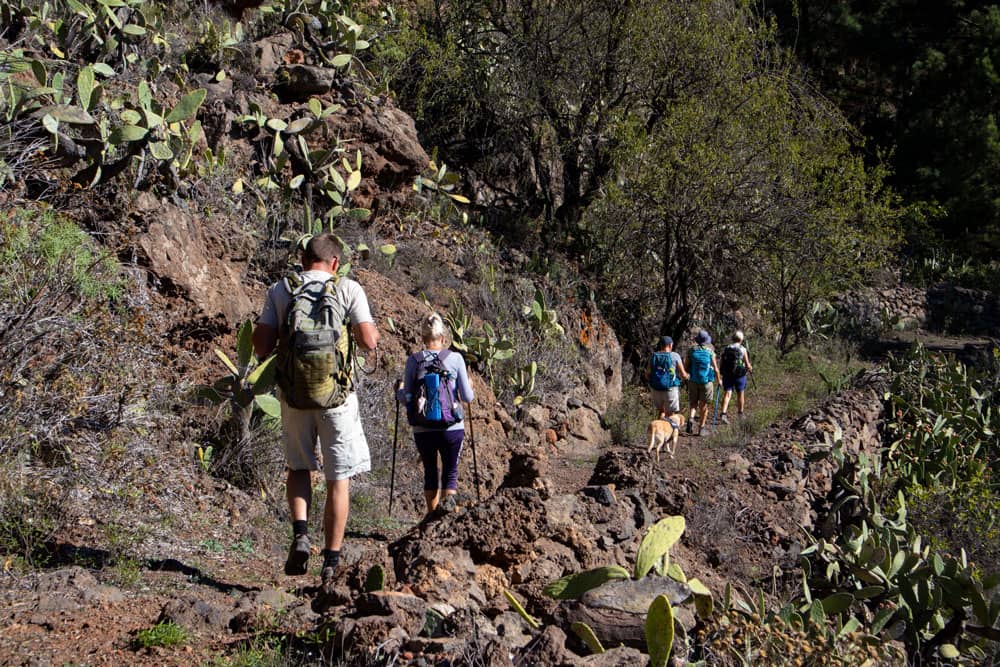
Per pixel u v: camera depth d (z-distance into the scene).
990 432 14.30
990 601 8.06
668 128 16.38
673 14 17.33
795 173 16.88
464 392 6.70
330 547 4.69
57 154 7.58
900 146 32.34
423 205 14.20
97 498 5.44
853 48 32.41
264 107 11.73
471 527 5.05
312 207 11.70
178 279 7.67
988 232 31.12
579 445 12.45
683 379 13.05
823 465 10.63
